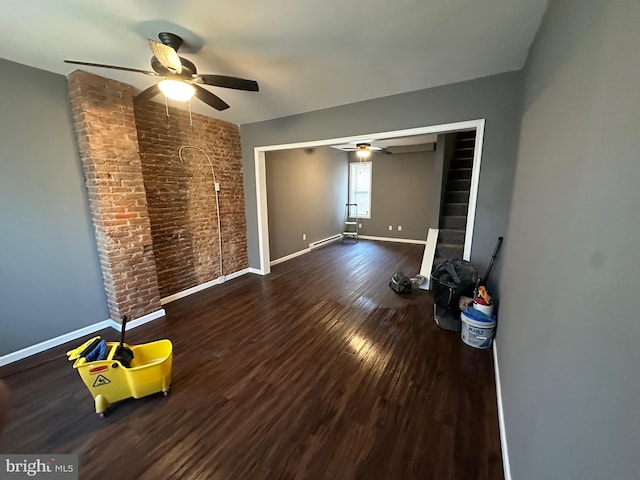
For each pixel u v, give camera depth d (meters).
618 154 0.62
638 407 0.46
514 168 2.31
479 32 1.80
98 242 2.71
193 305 3.37
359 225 7.68
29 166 2.31
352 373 2.11
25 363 2.29
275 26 1.73
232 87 2.04
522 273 1.54
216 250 4.05
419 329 2.77
